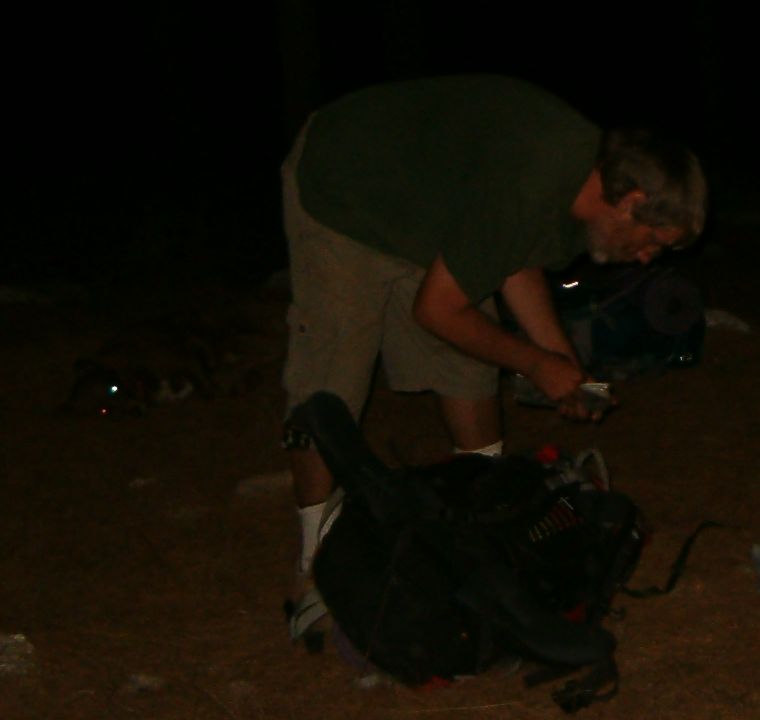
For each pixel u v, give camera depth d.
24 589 4.01
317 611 3.39
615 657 3.41
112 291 9.40
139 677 3.41
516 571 3.06
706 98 13.97
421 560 3.07
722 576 3.82
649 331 5.69
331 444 3.23
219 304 7.53
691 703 3.18
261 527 4.41
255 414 5.73
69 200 15.05
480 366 3.78
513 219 3.00
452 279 3.07
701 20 13.88
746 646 3.43
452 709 3.21
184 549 4.27
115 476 5.03
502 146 3.01
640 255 3.13
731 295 8.11
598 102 19.27
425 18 18.67
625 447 5.01
